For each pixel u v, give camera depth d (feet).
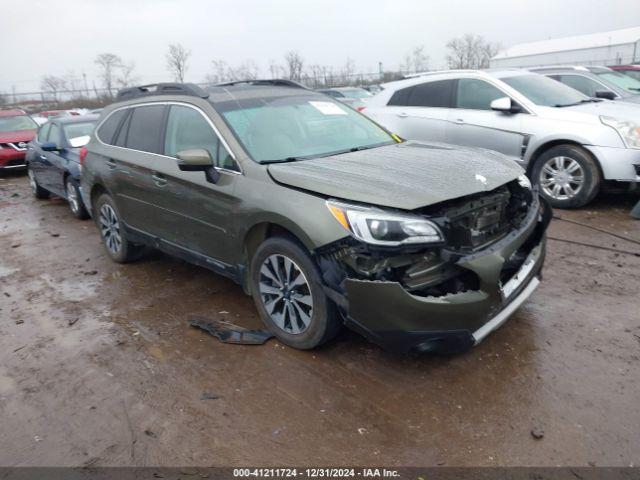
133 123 16.71
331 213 10.31
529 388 10.23
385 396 10.27
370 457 8.75
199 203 13.43
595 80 32.17
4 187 38.73
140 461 8.99
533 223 11.63
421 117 25.77
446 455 8.70
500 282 10.69
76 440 9.61
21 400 10.97
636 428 9.02
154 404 10.50
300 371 11.25
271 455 8.95
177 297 15.64
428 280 10.02
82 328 14.05
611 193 24.17
